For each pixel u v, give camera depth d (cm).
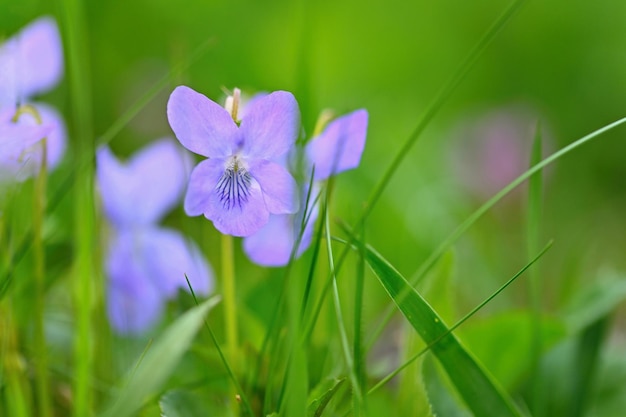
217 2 66
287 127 28
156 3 65
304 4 33
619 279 33
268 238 30
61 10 31
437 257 29
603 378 34
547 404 32
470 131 59
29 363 31
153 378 26
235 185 28
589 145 67
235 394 29
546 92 73
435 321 28
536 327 31
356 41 72
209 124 28
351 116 29
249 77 60
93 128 56
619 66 72
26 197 33
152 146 33
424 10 77
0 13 42
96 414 31
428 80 72
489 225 50
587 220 57
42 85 33
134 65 57
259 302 34
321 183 30
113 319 33
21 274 34
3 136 28
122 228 33
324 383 28
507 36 76
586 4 76
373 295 38
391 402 31
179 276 33
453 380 28
